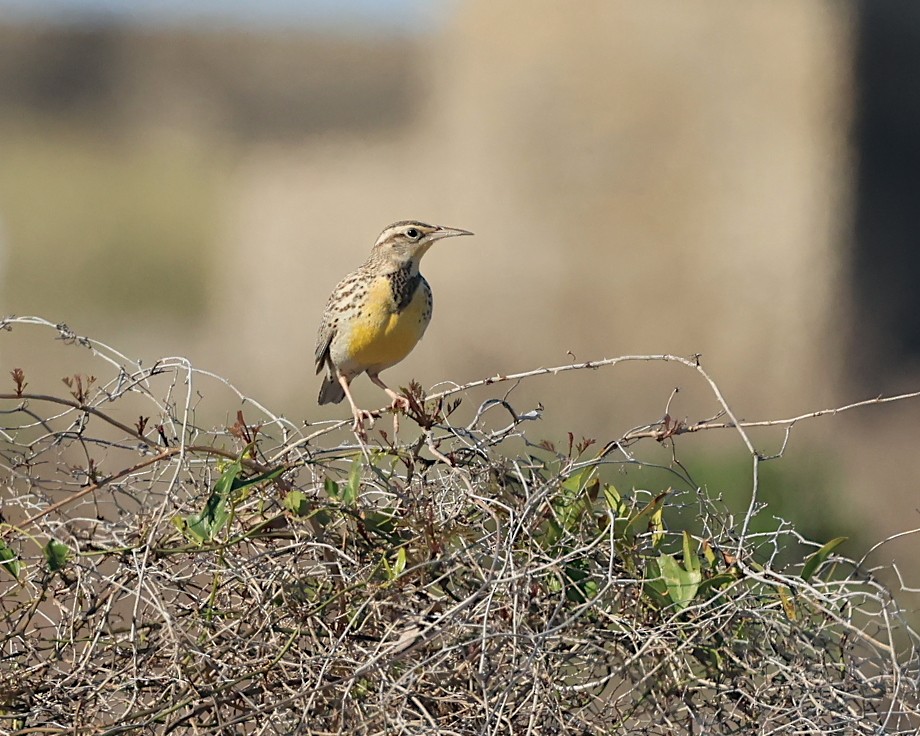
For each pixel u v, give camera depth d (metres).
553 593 5.09
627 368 19.50
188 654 5.07
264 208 22.70
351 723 4.86
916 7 22.30
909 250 22.45
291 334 21.22
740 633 5.12
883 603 4.94
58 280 22.84
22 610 5.30
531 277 21.38
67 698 5.12
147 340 21.69
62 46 26.80
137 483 6.02
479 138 22.22
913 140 22.73
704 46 21.58
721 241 21.28
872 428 17.73
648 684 4.94
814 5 21.92
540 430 15.79
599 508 5.44
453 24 22.91
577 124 21.78
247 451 5.38
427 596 5.13
